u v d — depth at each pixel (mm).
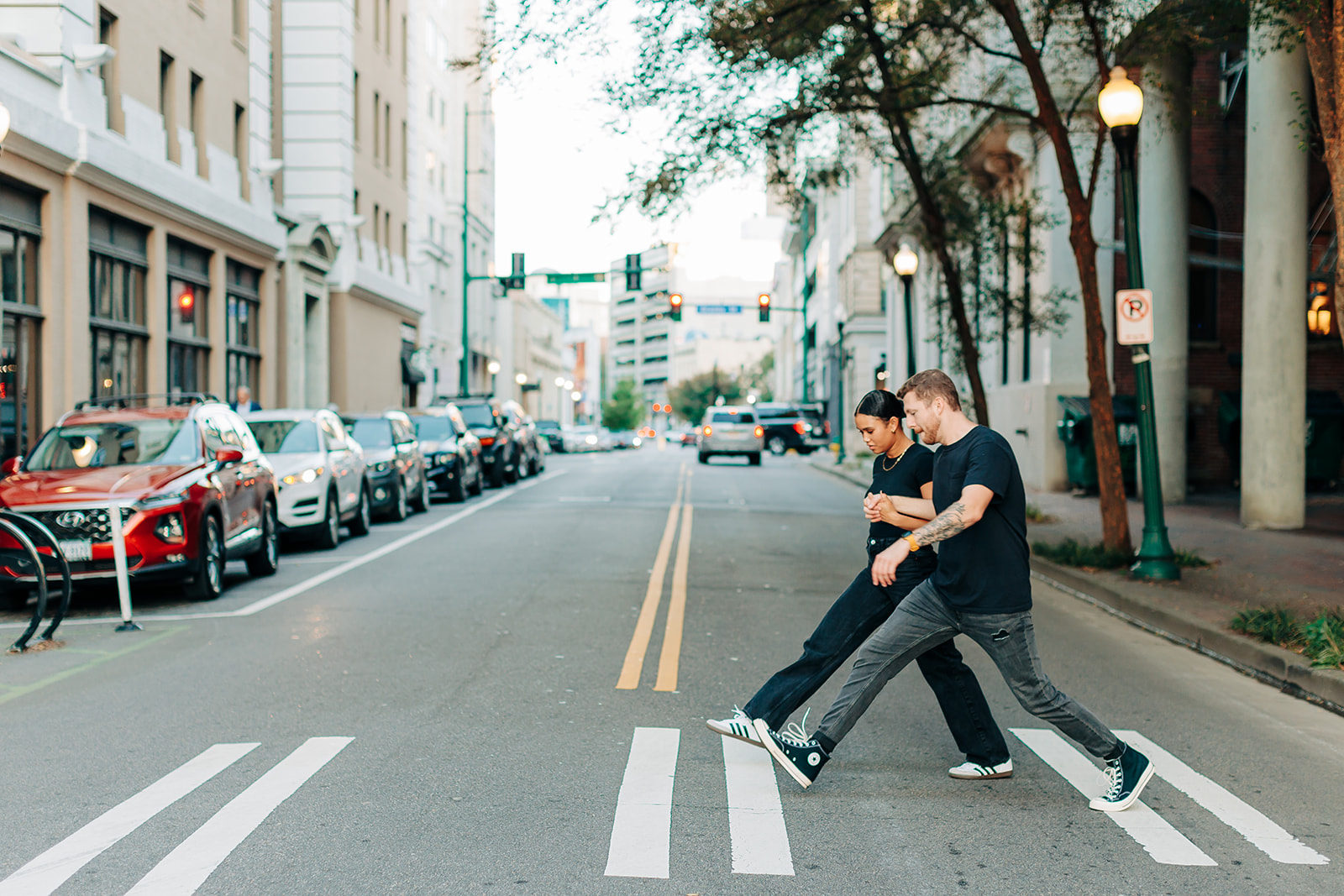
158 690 7301
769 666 8094
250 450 13094
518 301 78312
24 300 17344
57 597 11141
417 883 4141
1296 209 14969
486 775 5492
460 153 57844
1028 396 23875
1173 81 17953
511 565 13641
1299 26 8633
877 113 15430
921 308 37375
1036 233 22406
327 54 34281
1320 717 6918
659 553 14969
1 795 5176
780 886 4164
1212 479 22812
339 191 34375
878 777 5559
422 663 8141
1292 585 10883
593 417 165000
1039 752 6039
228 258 25781
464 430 25062
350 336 35562
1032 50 12656
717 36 12930
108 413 12125
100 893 4027
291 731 6312
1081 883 4242
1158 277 19969
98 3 19297
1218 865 4445
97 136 18625
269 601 10977
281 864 4324
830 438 61125
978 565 5004
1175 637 9430
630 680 7605
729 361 166875
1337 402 21172
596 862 4367
